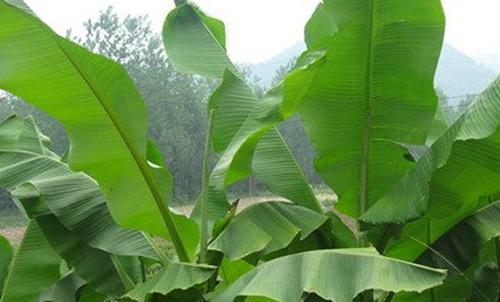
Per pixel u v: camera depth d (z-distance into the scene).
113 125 3.13
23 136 4.73
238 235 3.43
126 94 3.06
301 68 3.15
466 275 4.07
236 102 3.95
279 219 3.70
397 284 2.41
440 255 3.70
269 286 2.58
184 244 3.57
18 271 4.22
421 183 3.41
